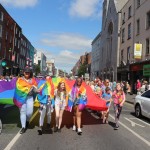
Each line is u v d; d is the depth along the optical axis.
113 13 56.50
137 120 14.26
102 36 71.00
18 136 9.50
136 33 40.56
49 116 10.88
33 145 8.34
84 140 9.19
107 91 12.65
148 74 34.03
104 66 66.06
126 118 14.81
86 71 110.75
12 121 12.17
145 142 9.24
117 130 11.20
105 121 12.85
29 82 10.12
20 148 7.96
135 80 40.69
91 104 12.22
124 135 10.26
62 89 10.49
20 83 9.98
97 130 11.04
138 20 40.25
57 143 8.67
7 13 58.38
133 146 8.62
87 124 12.31
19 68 74.06
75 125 11.00
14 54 66.31
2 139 9.03
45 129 10.77
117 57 51.53
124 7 48.59
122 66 46.84
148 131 11.32
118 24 51.62
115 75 52.34
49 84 10.41
